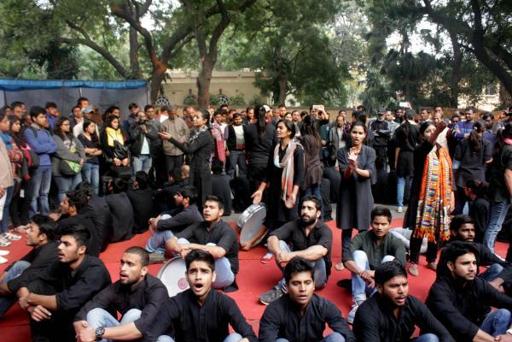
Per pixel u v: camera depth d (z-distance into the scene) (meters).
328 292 4.82
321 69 24.98
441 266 3.70
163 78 20.50
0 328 4.14
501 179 5.35
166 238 5.41
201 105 19.70
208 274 3.21
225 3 18.97
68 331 3.65
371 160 5.13
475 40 22.06
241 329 3.19
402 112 10.48
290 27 21.62
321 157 8.37
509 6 20.75
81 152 7.41
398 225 7.14
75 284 3.58
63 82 11.55
